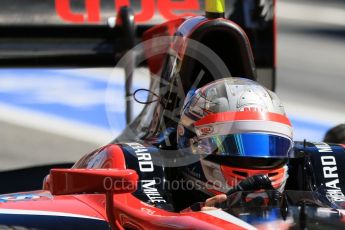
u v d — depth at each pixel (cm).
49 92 3525
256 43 2473
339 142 1980
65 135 3180
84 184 1187
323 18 5234
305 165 1580
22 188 2134
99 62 2472
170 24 1972
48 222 1326
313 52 4656
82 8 2545
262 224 1180
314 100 3888
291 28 5044
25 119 3319
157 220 1277
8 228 1298
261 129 1381
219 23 1670
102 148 1652
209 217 1218
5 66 2509
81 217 1348
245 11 2492
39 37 2523
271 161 1384
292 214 1227
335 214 1235
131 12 2245
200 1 2598
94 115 3341
